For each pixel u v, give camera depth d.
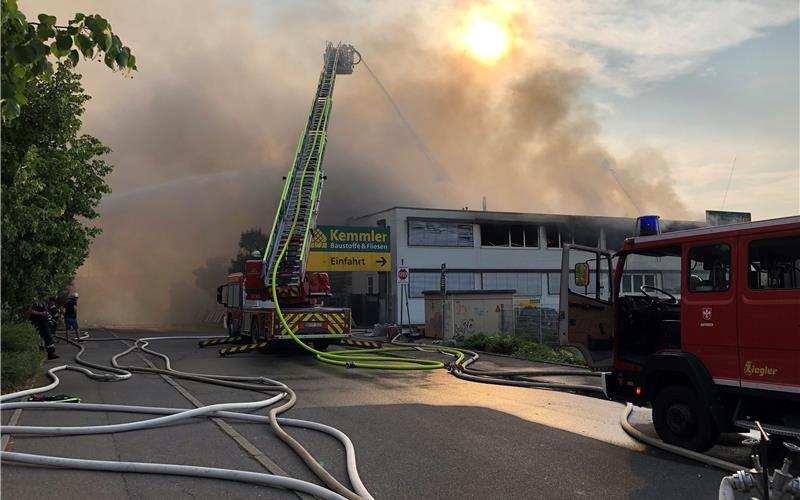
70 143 11.37
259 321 16.27
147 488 4.40
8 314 12.12
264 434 6.32
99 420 6.73
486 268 32.91
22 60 3.13
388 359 13.72
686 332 5.96
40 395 8.05
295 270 16.77
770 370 5.20
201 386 9.77
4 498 4.09
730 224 5.64
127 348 17.33
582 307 7.27
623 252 6.91
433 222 32.12
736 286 5.52
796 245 5.09
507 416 7.55
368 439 6.28
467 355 15.15
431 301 22.03
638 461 5.52
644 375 6.31
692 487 4.78
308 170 19.23
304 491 4.30
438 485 4.77
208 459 5.30
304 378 11.09
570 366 13.12
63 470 4.73
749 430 5.59
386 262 31.14
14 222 8.95
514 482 4.87
